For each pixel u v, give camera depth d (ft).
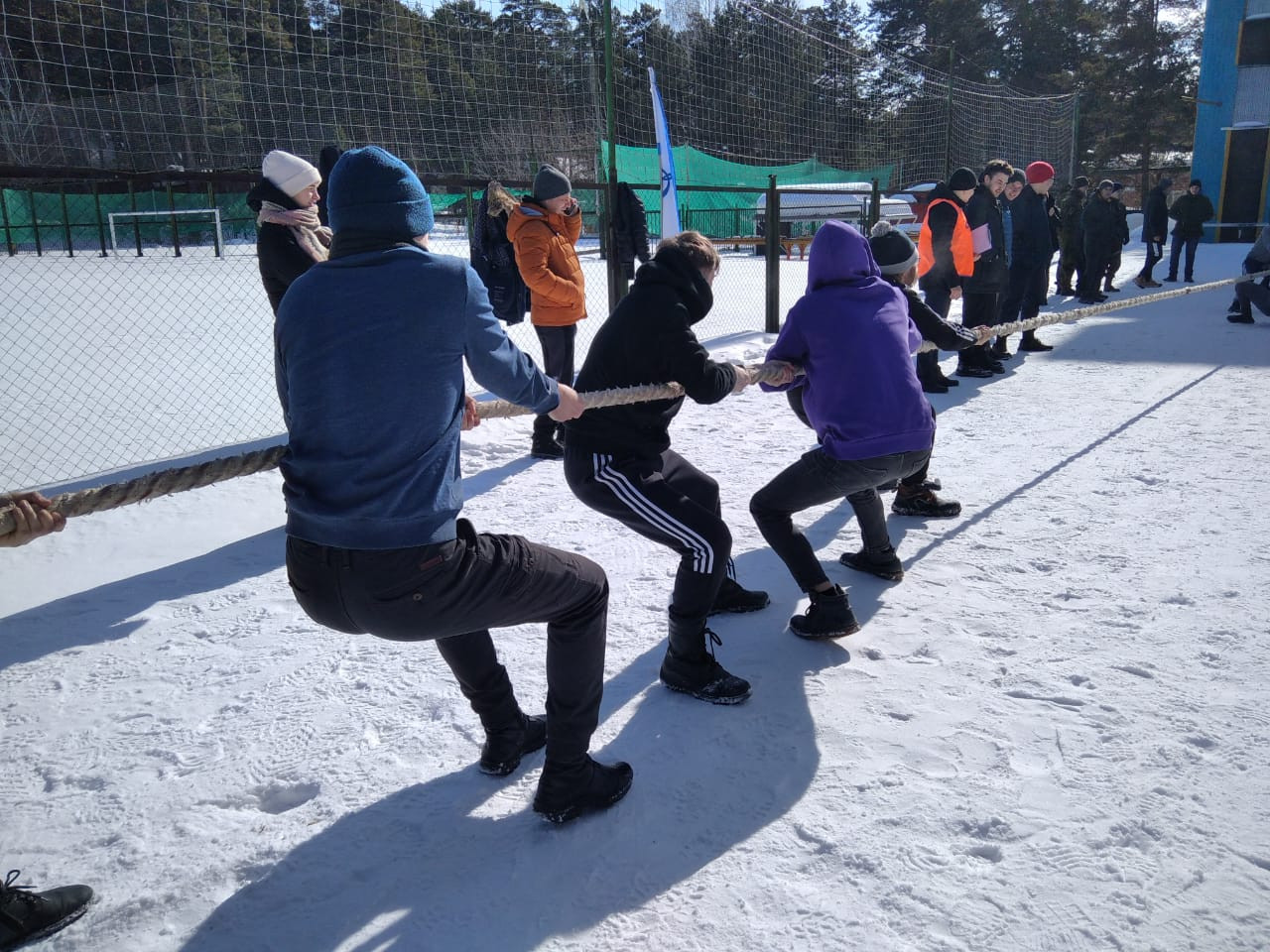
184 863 7.61
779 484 11.30
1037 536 14.64
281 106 32.55
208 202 93.09
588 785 8.06
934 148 65.92
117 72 32.78
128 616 12.44
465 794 8.51
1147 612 11.76
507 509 16.66
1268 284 35.47
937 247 25.89
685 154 57.16
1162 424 21.38
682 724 9.56
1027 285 31.01
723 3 54.85
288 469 6.75
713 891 7.13
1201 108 83.46
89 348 34.73
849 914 6.81
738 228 87.20
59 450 20.16
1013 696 9.87
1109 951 6.38
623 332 9.88
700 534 9.72
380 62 31.99
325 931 6.85
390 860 7.62
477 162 34.27
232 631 11.98
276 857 7.66
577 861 7.55
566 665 7.85
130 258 77.46
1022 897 6.91
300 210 13.94
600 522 15.97
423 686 10.46
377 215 6.65
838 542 14.80
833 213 70.79
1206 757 8.63
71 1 30.60
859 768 8.67
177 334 38.34
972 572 13.28
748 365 10.87
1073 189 47.09
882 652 11.00
